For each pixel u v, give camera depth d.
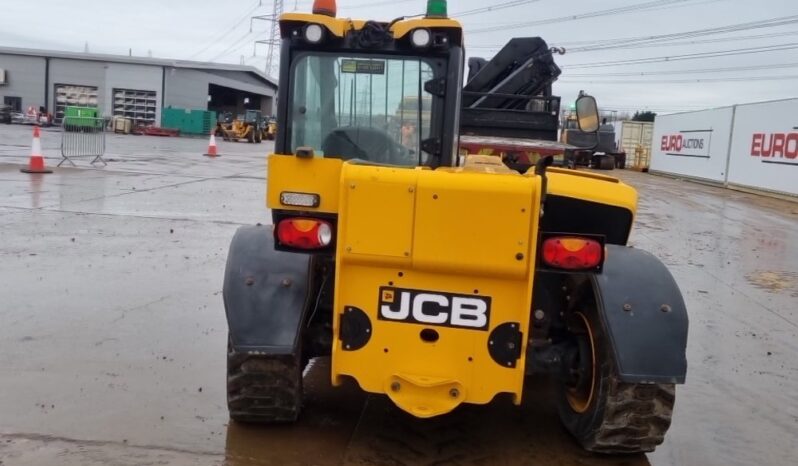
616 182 4.70
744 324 7.01
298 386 3.76
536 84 8.33
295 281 3.62
